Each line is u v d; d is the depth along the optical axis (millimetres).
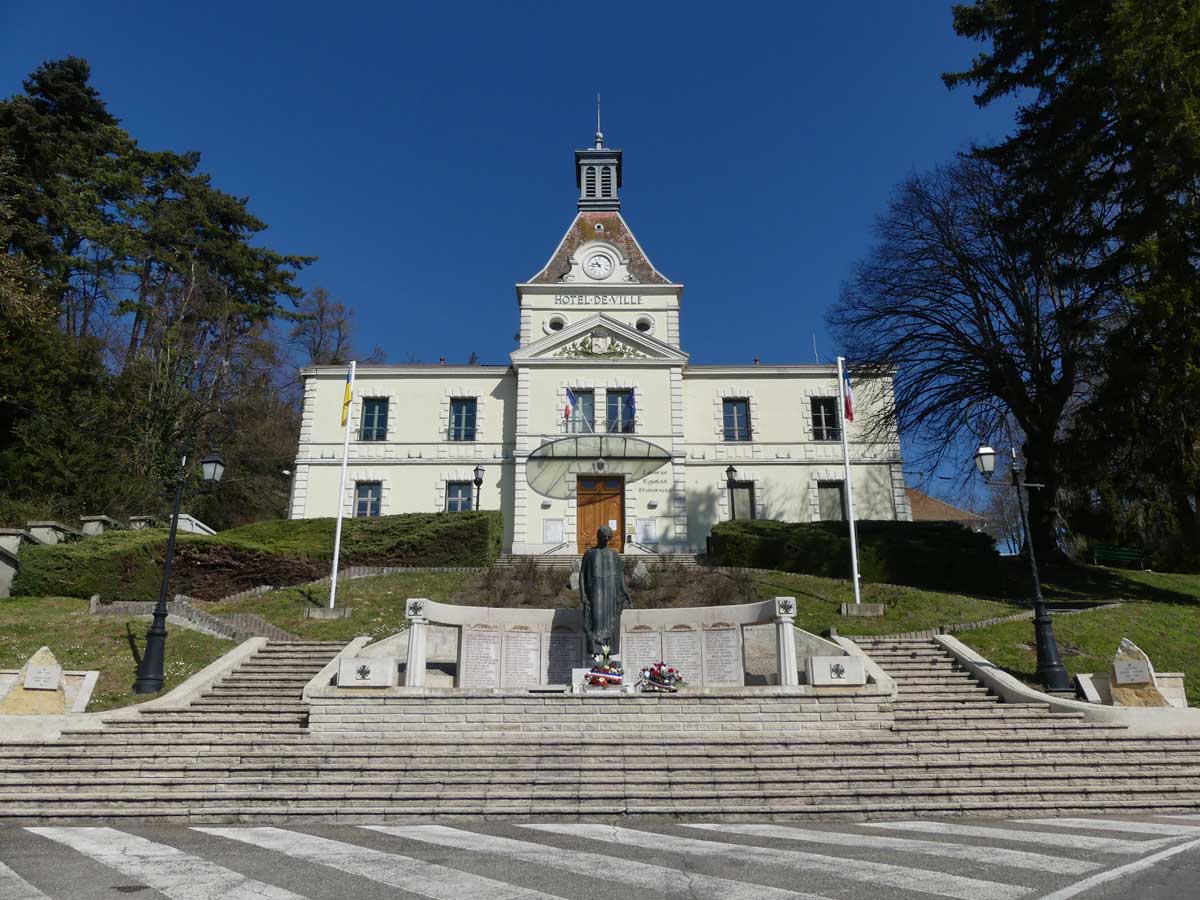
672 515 33281
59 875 7266
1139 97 21312
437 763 11555
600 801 10641
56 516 28812
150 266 44375
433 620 15586
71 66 42281
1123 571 29594
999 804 10586
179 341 41188
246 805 10539
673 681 14352
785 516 34500
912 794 10922
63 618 19562
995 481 52000
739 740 12422
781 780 11234
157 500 34062
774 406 35969
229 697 15016
